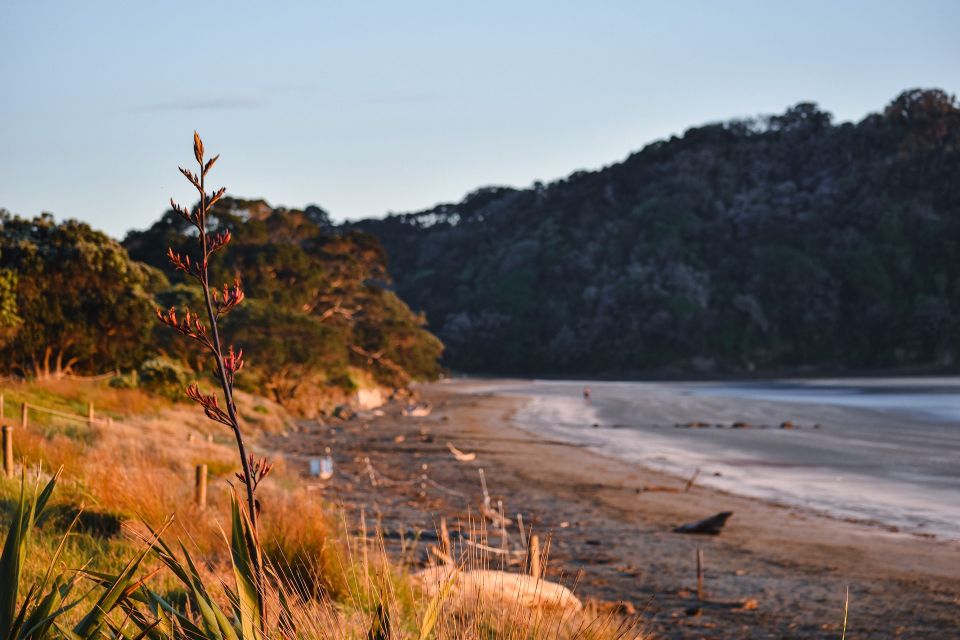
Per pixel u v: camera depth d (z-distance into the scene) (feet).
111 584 9.82
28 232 119.03
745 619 41.63
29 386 97.71
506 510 74.95
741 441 152.87
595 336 637.30
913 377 570.46
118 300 123.85
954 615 43.27
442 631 12.75
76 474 40.50
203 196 8.13
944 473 107.04
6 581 9.26
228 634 9.23
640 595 45.55
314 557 25.82
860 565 55.47
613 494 87.86
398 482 92.07
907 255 628.28
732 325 625.00
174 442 73.97
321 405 206.18
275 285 219.61
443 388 455.63
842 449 137.80
